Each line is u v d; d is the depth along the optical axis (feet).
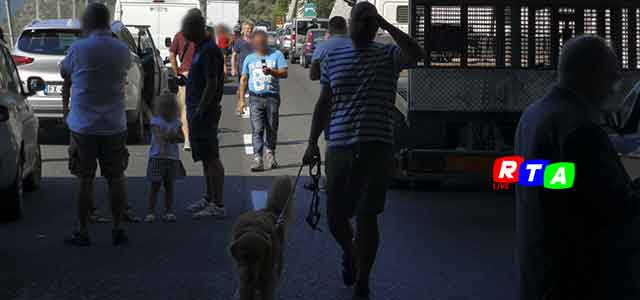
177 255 26.86
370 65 21.43
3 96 31.53
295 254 27.14
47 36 53.93
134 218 31.83
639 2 36.06
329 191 21.83
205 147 32.24
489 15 36.50
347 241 22.58
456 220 32.76
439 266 25.93
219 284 23.62
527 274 12.83
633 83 35.99
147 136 58.23
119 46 27.84
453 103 36.65
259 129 44.14
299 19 175.52
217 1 138.41
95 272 24.84
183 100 49.73
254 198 36.65
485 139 37.40
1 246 27.94
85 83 27.35
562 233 12.54
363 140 21.24
